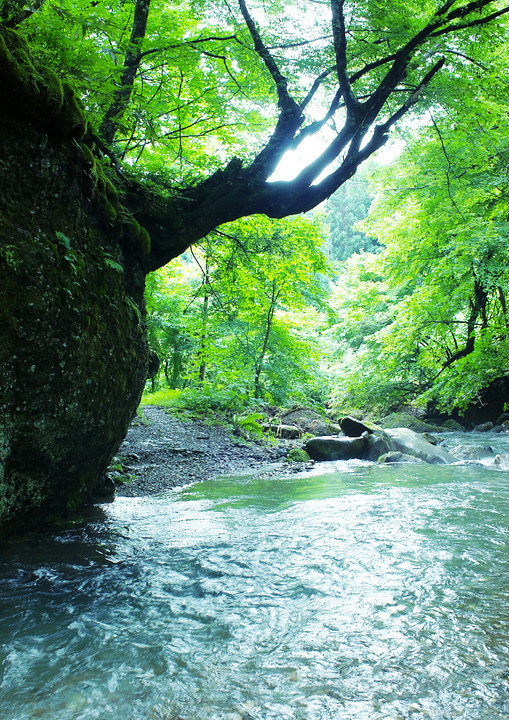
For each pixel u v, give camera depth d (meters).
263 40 6.80
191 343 18.02
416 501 5.40
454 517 4.62
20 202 3.51
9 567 3.40
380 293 23.30
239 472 8.25
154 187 5.71
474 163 11.49
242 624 2.61
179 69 6.87
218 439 10.96
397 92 7.08
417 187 14.20
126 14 6.82
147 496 6.24
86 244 4.27
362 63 7.41
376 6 6.53
